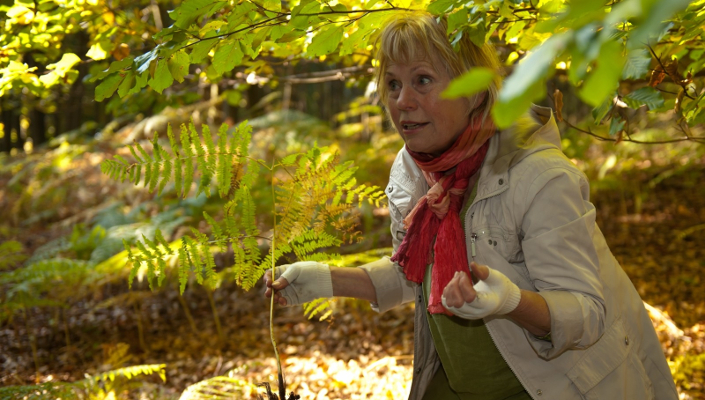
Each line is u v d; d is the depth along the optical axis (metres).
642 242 6.28
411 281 1.74
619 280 1.50
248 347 4.39
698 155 7.63
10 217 9.20
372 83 2.47
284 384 1.46
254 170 1.62
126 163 1.55
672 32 1.62
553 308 1.24
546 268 1.33
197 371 4.00
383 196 1.75
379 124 9.88
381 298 1.79
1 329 5.11
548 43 0.53
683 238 6.18
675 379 2.97
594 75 0.47
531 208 1.35
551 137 1.47
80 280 4.53
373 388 3.15
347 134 9.52
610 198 7.99
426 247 1.55
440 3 1.30
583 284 1.30
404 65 1.41
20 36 2.15
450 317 1.59
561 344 1.27
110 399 2.92
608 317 1.44
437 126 1.43
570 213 1.33
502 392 1.60
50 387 2.69
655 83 1.66
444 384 1.78
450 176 1.50
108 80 1.48
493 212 1.42
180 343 4.61
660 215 7.06
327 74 3.32
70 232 8.05
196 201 6.25
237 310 5.25
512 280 1.42
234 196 1.67
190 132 1.58
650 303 4.61
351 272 1.77
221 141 1.60
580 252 1.33
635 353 1.51
